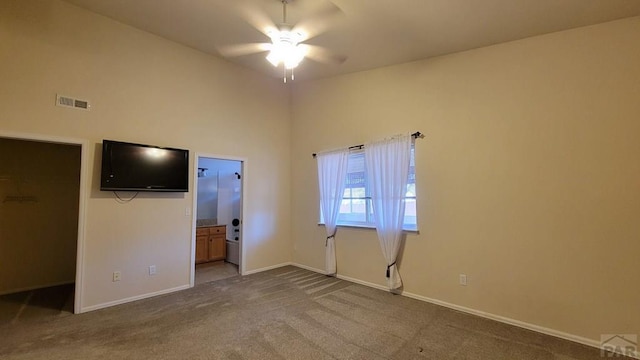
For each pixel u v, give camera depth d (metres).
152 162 3.65
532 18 2.65
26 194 4.09
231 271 4.88
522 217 2.94
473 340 2.63
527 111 2.93
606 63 2.57
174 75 3.96
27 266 4.04
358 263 4.25
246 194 4.75
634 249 2.42
